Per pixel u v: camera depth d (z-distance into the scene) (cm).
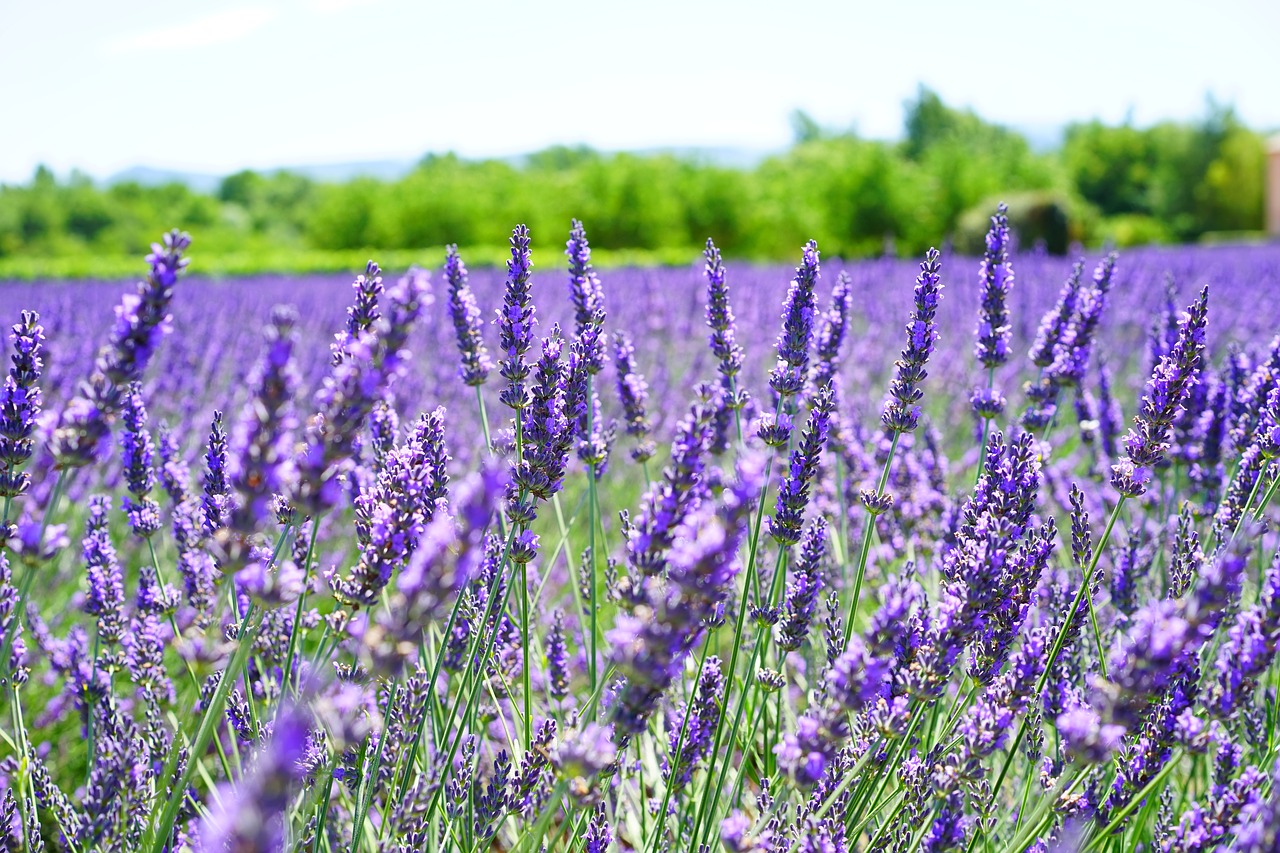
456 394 737
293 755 107
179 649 184
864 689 185
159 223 7706
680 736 232
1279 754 252
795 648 254
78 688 277
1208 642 265
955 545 301
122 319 156
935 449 448
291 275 2569
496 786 230
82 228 7319
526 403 268
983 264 346
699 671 255
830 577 362
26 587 169
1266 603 184
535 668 339
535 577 347
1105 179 6788
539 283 1299
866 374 738
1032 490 252
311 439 152
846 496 412
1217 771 242
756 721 260
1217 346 786
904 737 227
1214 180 6488
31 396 196
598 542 458
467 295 310
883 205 4294
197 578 291
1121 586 311
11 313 1023
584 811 232
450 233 4897
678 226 4678
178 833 239
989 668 238
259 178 9938
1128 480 256
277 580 162
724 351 336
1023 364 781
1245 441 327
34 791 246
